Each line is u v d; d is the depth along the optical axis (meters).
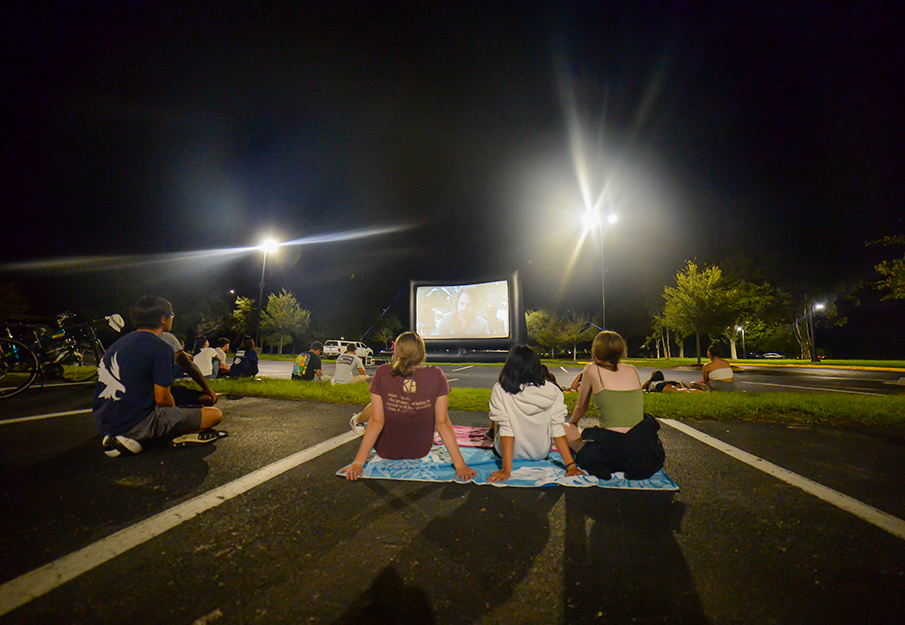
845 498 2.80
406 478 3.07
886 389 10.70
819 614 1.63
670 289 25.03
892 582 1.85
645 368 20.55
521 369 3.22
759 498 2.80
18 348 6.13
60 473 3.06
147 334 3.58
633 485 2.98
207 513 2.48
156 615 1.57
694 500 2.77
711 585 1.82
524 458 3.31
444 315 12.94
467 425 4.98
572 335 40.16
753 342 59.78
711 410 5.50
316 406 5.99
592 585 1.82
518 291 12.15
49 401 5.76
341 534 2.25
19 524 2.26
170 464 3.34
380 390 3.18
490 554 2.07
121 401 3.39
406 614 1.61
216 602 1.66
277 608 1.63
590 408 5.99
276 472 3.20
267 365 20.67
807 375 16.05
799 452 3.86
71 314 7.43
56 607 1.59
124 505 2.56
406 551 2.09
